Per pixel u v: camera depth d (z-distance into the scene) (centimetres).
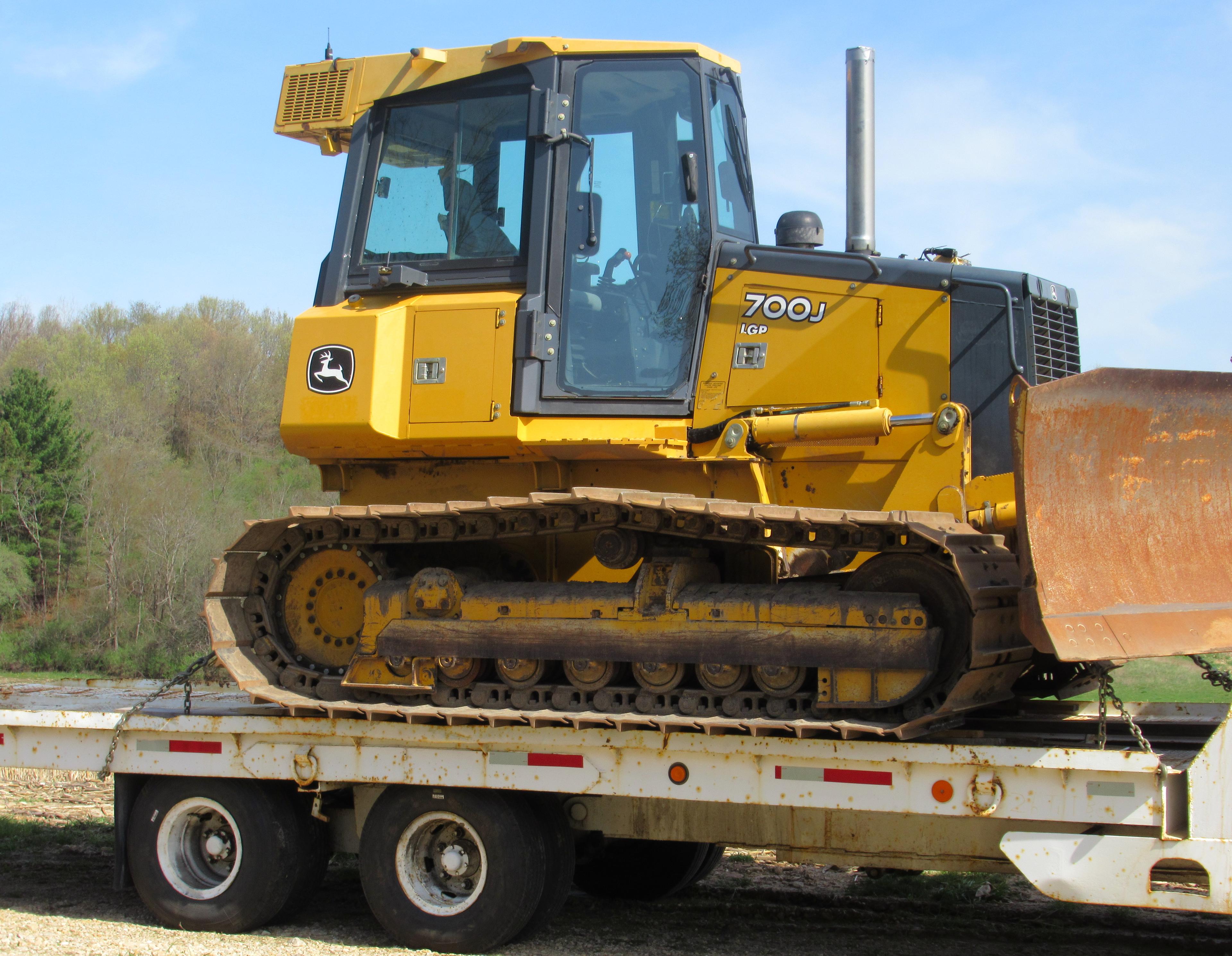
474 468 579
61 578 3422
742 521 480
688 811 516
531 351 536
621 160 559
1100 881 420
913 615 439
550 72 557
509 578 566
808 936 560
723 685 471
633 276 553
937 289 525
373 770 526
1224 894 405
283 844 559
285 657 552
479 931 509
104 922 584
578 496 473
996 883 670
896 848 473
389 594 526
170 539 3394
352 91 606
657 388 546
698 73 564
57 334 5753
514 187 566
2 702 645
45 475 3578
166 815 574
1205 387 455
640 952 524
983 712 575
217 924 559
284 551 564
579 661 491
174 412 4809
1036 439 431
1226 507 460
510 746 501
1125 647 422
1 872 713
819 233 593
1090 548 438
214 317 5809
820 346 537
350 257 594
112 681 821
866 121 611
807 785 459
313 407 558
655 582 485
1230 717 411
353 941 545
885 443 524
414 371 555
